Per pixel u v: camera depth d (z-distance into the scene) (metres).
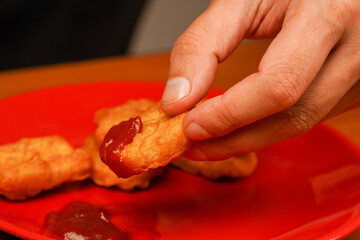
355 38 0.30
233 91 0.28
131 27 0.74
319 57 0.28
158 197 0.37
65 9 0.69
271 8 0.34
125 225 0.34
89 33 0.72
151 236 0.33
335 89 0.30
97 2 0.70
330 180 0.38
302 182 0.39
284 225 0.34
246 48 0.64
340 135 0.40
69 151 0.39
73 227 0.33
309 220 0.34
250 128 0.31
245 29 0.33
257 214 0.35
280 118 0.31
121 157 0.30
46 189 0.36
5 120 0.42
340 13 0.28
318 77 0.30
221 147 0.32
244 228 0.34
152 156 0.30
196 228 0.34
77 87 0.46
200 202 0.37
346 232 0.31
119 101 0.46
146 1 0.73
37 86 0.50
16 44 0.69
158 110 0.32
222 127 0.29
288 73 0.27
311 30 0.28
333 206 0.35
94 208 0.35
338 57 0.30
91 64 0.57
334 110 0.33
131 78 0.54
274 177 0.39
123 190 0.37
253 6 0.33
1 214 0.34
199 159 0.33
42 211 0.35
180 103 0.30
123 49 0.75
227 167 0.38
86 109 0.45
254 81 0.28
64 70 0.55
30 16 0.68
